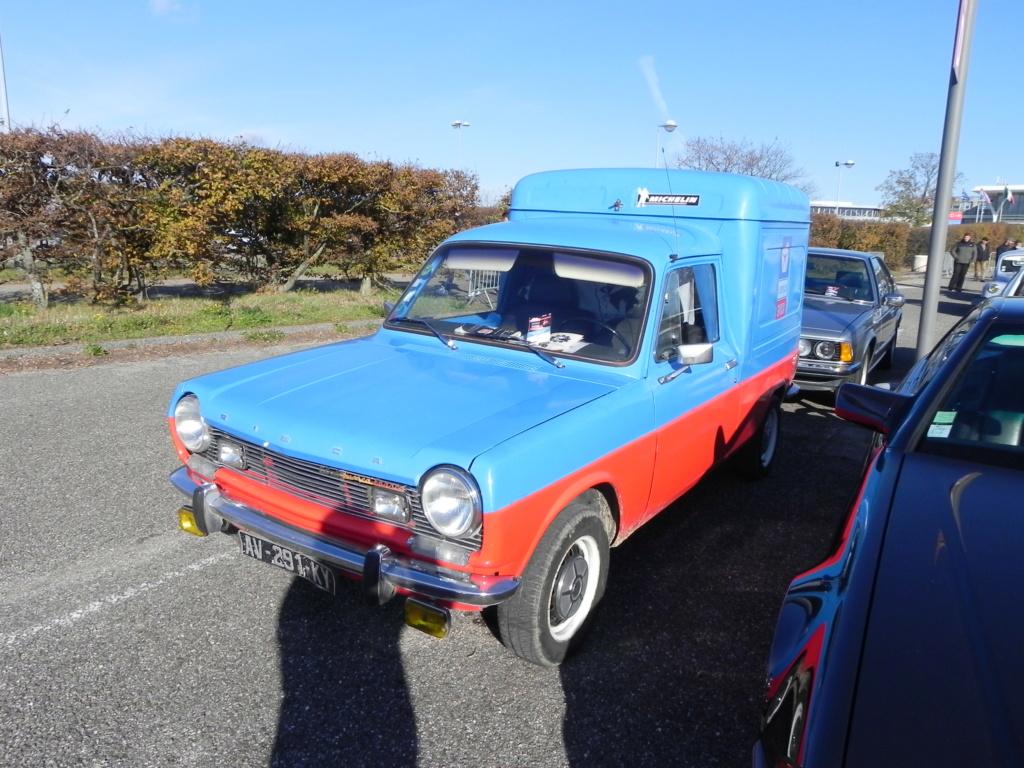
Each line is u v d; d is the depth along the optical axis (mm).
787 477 6145
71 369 8531
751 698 3254
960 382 3193
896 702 1697
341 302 14453
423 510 2871
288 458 3270
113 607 3771
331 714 3059
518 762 2832
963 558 2164
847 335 7773
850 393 3471
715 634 3752
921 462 2818
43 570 4094
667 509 5383
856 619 1957
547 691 3256
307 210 14914
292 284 15391
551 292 4172
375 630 3670
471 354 4098
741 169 26734
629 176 5043
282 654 3443
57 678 3215
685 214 4875
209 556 4332
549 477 3037
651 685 3320
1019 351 3264
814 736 1686
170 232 12086
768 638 3730
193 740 2879
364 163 15086
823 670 1847
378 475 2951
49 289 12133
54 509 4844
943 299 22422
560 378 3727
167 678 3244
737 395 4848
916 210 38906
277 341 10766
